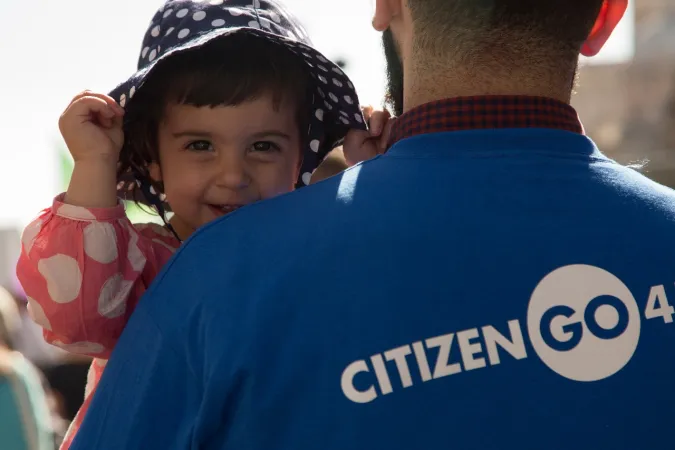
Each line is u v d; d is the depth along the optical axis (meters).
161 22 1.65
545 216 1.00
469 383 0.94
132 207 1.82
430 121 1.08
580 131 1.12
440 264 0.97
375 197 1.02
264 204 1.08
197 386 0.99
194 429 0.97
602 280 0.98
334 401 0.94
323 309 0.96
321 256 0.99
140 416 1.01
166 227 1.68
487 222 0.99
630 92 12.83
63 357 4.93
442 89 1.09
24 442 3.15
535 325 0.96
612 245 1.00
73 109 1.38
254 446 0.96
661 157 12.42
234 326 0.97
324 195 1.05
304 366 0.95
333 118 1.77
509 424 0.93
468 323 0.95
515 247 0.98
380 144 1.74
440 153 1.05
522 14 1.05
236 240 1.04
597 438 0.94
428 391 0.94
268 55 1.64
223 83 1.61
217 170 1.63
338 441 0.94
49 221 1.38
